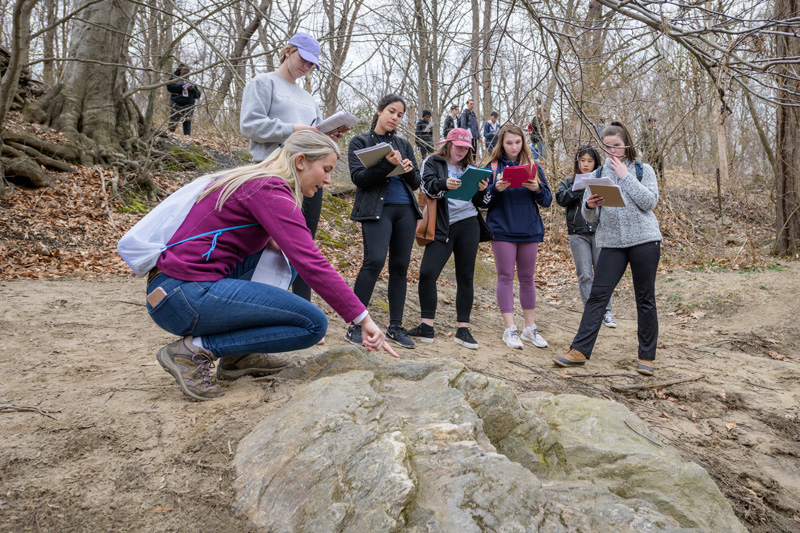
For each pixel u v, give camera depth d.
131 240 2.31
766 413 3.87
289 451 1.98
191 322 2.35
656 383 4.20
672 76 7.89
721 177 13.77
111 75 10.80
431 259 4.41
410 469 1.86
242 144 13.62
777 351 5.65
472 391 2.47
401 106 4.01
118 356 3.20
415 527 1.70
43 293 4.71
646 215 4.25
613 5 3.78
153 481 1.95
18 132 9.33
